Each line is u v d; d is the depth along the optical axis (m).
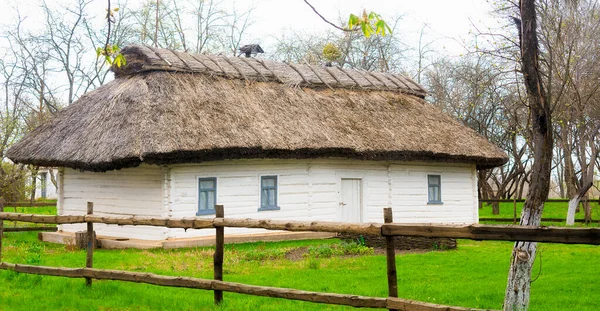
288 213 19.39
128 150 15.71
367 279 11.45
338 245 16.22
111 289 9.73
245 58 22.38
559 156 40.25
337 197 20.42
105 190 18.70
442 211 22.72
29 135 20.11
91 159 16.16
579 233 5.55
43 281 10.41
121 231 18.09
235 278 11.38
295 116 19.75
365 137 20.08
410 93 24.95
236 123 18.03
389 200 21.39
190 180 17.58
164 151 15.80
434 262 13.95
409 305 6.63
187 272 12.12
